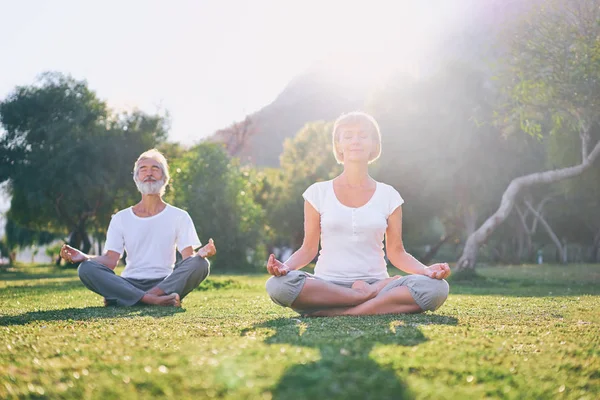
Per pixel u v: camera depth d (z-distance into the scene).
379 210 4.48
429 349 2.48
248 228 21.20
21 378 2.07
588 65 11.02
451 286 10.81
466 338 2.84
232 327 3.43
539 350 2.62
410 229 29.98
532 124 12.63
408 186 27.14
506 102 13.53
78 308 5.16
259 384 1.87
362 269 4.44
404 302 4.19
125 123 27.84
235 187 20.81
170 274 5.63
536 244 47.41
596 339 2.98
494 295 7.65
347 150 4.55
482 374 2.11
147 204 5.89
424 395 1.80
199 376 2.00
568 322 3.80
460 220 32.50
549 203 37.50
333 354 2.29
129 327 3.47
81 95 27.33
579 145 16.00
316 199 4.57
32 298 6.70
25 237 38.78
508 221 39.59
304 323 3.60
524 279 12.95
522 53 12.11
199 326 3.51
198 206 20.28
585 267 23.27
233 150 39.31
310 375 1.95
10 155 25.56
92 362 2.29
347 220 4.43
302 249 4.63
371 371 2.06
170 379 1.97
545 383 2.06
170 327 3.46
